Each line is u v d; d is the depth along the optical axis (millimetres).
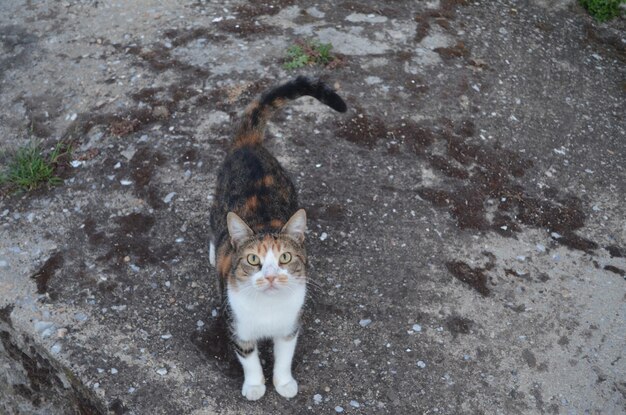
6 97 1999
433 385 1589
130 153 1864
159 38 2105
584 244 1829
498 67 2148
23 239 1751
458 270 1739
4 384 1737
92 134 1907
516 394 1596
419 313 1670
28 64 2066
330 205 1804
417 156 1906
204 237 1747
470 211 1837
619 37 2359
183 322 1635
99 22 2164
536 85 2135
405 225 1791
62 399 1646
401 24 2199
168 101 1952
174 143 1879
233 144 1661
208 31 2119
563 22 2363
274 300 1449
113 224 1765
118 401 1542
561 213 1873
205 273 1697
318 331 1635
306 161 1865
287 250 1455
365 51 2104
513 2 2393
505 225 1831
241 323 1479
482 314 1685
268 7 2205
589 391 1614
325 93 1621
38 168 1833
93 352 1595
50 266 1706
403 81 2045
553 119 2059
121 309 1648
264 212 1547
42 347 1606
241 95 1967
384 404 1563
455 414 1564
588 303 1728
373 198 1824
